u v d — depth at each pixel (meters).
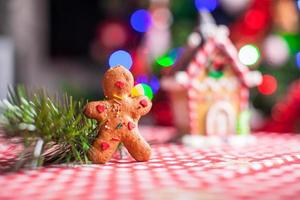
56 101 0.65
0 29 1.84
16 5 1.86
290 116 1.26
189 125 0.88
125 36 1.66
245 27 1.39
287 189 0.51
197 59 0.89
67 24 2.41
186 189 0.51
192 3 1.47
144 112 0.67
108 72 0.67
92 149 0.64
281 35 1.38
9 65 1.65
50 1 2.38
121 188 0.51
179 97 0.90
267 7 1.38
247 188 0.51
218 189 0.51
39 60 2.18
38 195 0.48
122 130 0.66
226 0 1.42
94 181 0.54
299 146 0.83
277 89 1.37
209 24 0.93
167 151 0.77
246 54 1.23
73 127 0.63
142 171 0.60
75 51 2.43
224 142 0.89
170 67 0.94
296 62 1.39
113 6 1.72
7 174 0.58
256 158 0.69
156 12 1.40
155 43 1.38
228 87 0.91
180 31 1.39
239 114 0.91
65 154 0.64
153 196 0.48
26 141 0.61
